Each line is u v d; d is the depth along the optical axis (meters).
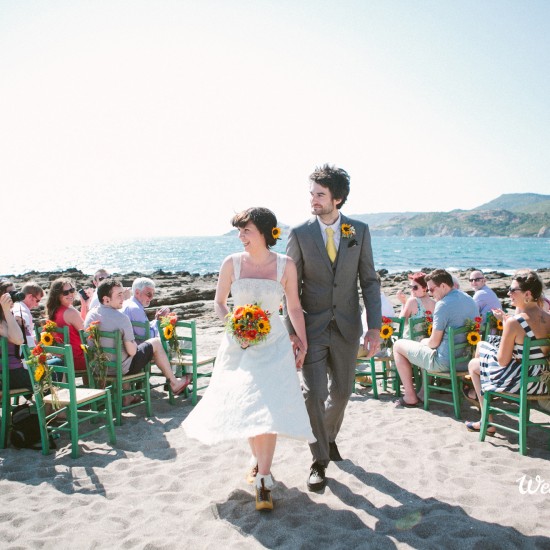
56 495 3.65
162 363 5.97
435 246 130.12
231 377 3.29
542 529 3.00
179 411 5.79
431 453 4.20
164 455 4.38
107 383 5.53
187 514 3.31
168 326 6.09
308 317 3.75
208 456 4.31
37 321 8.48
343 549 2.83
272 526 3.11
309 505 3.39
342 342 3.74
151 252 114.88
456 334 5.29
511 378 4.27
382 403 5.88
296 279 3.57
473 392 5.25
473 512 3.22
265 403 3.09
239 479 3.82
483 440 4.52
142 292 6.64
